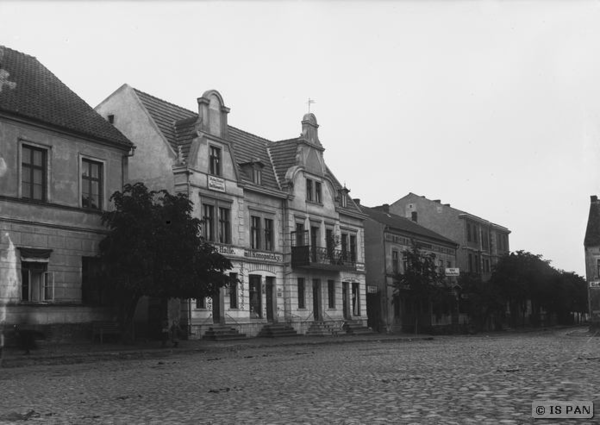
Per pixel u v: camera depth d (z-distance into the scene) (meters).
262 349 29.55
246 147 45.53
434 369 15.12
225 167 38.62
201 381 14.05
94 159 30.73
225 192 38.28
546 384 10.66
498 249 84.88
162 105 39.16
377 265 56.66
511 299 74.88
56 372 17.91
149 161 36.41
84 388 13.32
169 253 27.58
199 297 28.41
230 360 21.84
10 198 26.33
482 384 11.09
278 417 8.41
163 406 10.05
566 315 103.88
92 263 30.12
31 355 22.30
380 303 56.25
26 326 25.73
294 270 44.00
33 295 27.45
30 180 27.72
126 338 29.55
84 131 29.98
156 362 21.58
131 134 37.06
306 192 46.69
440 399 9.38
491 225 82.12
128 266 27.83
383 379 12.89
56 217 28.34
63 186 28.97
